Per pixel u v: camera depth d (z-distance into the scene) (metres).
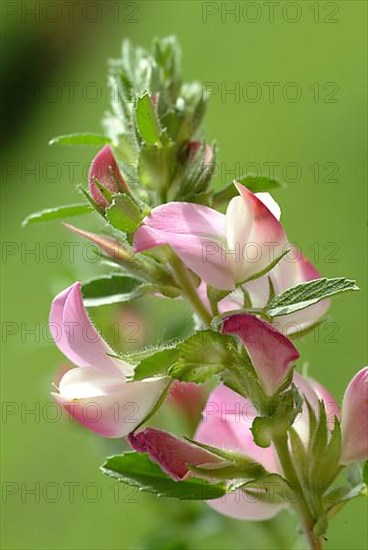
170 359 0.19
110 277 0.21
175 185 0.21
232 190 0.21
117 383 0.20
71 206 0.21
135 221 0.19
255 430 0.19
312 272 0.21
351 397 0.20
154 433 0.20
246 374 0.19
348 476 0.20
